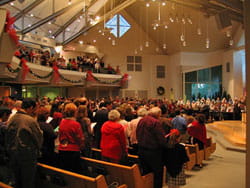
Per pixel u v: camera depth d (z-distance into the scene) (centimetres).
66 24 1958
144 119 388
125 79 2156
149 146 374
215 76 2214
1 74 957
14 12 1514
